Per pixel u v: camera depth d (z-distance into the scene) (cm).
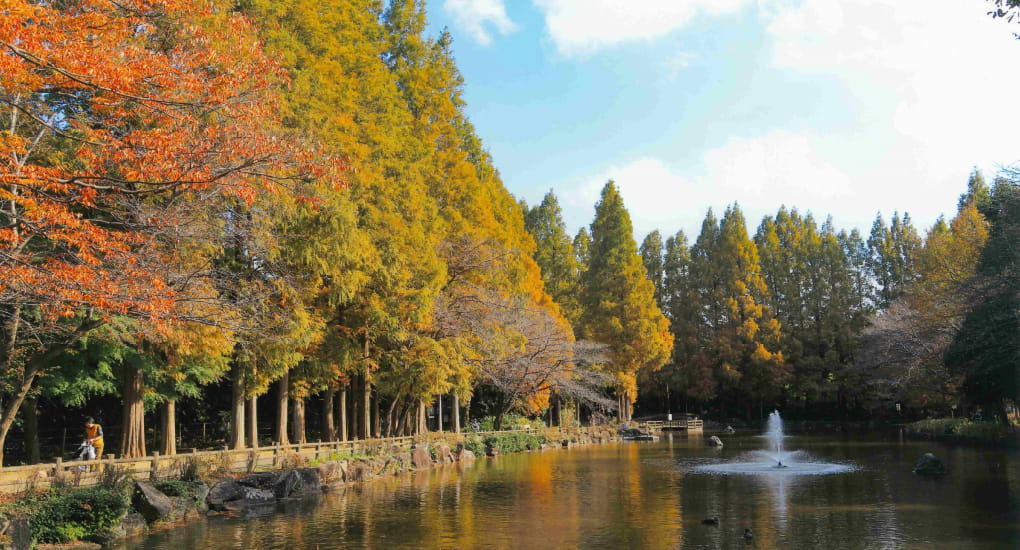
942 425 4888
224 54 1227
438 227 3403
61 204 1173
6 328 1527
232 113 1193
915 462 3114
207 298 1423
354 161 2477
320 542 1475
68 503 1426
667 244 9000
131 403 2155
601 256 6272
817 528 1602
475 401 5541
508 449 4109
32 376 1584
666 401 8300
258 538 1513
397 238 2781
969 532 1527
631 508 1923
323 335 2609
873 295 8150
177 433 3566
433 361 3047
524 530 1603
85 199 1141
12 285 1186
